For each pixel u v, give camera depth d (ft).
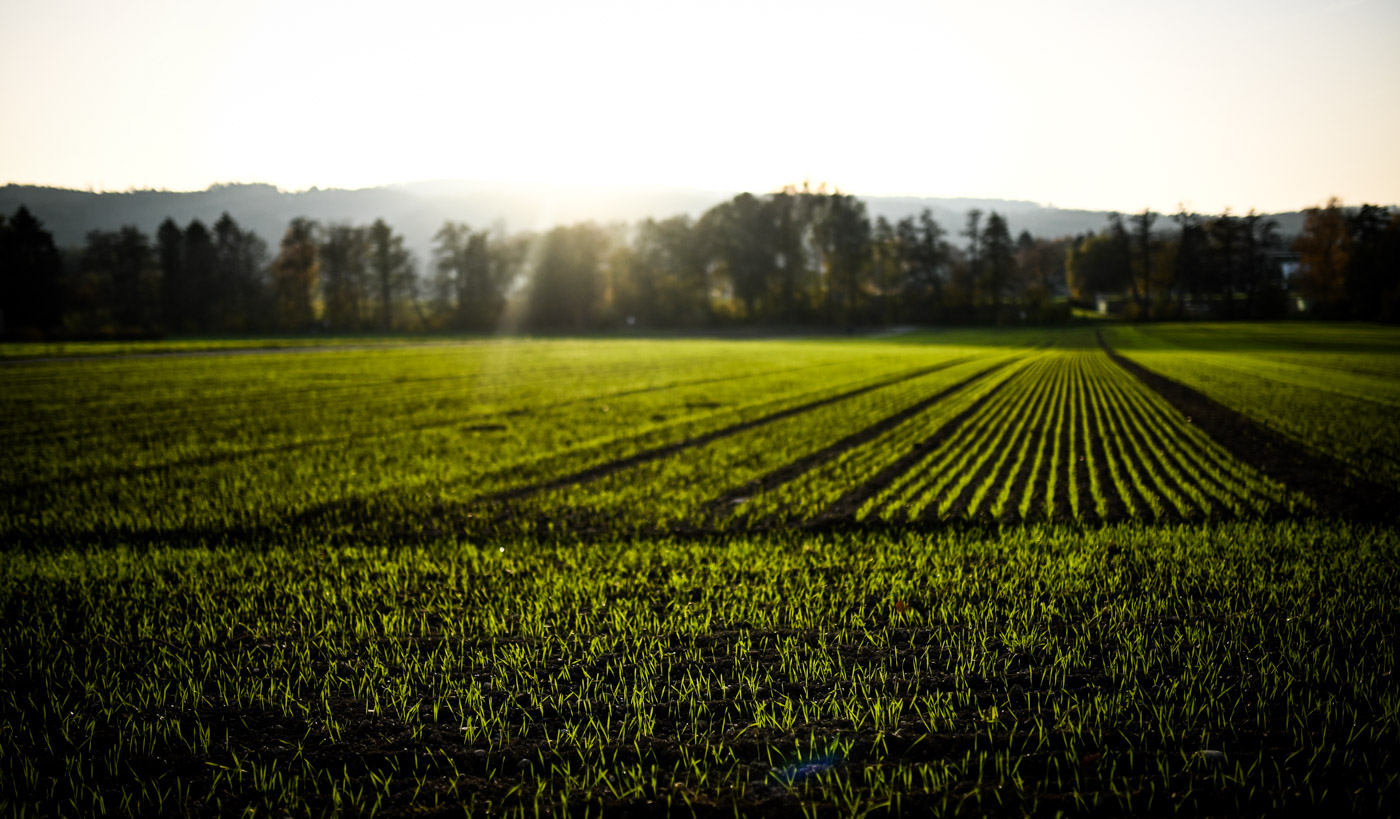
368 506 41.14
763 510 39.55
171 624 23.13
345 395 97.66
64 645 21.27
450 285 369.09
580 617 23.11
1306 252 314.35
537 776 14.76
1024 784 14.15
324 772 14.97
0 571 28.78
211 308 333.21
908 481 46.70
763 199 380.58
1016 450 57.72
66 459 54.75
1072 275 438.81
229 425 71.46
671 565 28.91
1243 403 84.84
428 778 14.79
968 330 350.23
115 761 15.30
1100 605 23.27
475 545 33.60
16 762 15.30
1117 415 78.33
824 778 14.47
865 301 378.73
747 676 18.93
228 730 16.62
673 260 381.60
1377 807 13.07
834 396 97.96
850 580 26.22
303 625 22.97
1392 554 27.81
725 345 245.65
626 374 132.05
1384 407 79.66
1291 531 32.83
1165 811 13.28
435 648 21.01
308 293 344.90
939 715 16.58
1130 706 16.72
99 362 146.30
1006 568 27.17
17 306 256.93
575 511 40.04
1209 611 22.44
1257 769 14.33
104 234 342.44
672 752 15.43
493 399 93.66
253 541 34.63
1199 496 40.96
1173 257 357.00
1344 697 16.76
